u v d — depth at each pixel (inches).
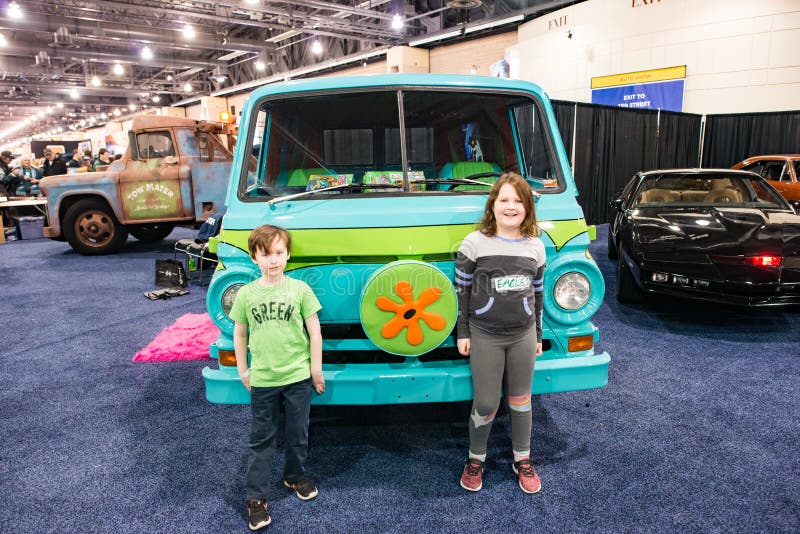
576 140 404.2
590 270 99.6
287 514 92.7
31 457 112.9
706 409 128.6
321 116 120.3
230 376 96.3
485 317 89.4
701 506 92.7
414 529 88.3
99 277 296.0
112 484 102.8
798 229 186.4
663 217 206.4
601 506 93.2
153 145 351.9
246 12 612.7
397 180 114.9
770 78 428.1
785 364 155.3
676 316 201.5
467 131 123.6
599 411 128.3
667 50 469.4
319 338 89.8
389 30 669.9
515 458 99.0
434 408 131.3
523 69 572.1
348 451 112.4
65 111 1483.8
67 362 168.7
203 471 107.0
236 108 1061.1
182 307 232.7
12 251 396.8
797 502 93.7
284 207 101.6
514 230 89.8
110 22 662.5
